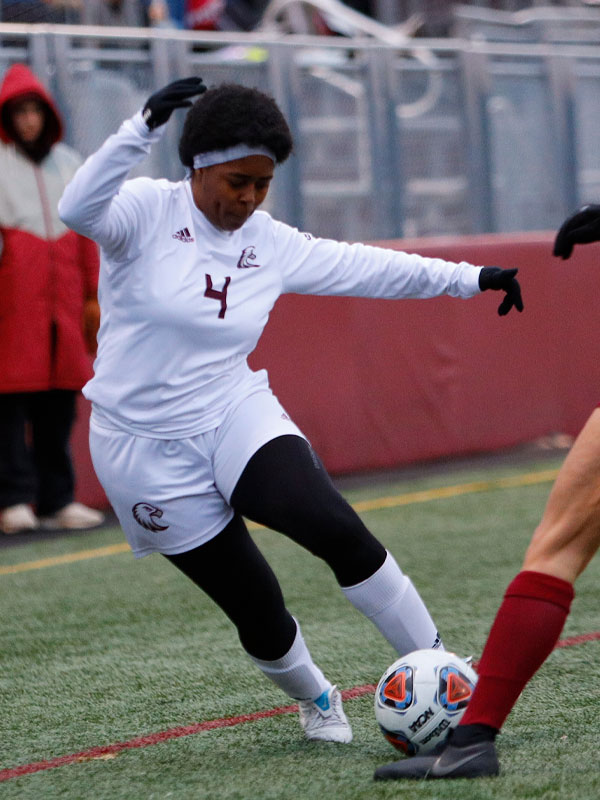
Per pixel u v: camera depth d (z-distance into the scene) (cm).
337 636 1720
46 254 2538
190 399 1116
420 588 2014
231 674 1546
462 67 3550
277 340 3023
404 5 4625
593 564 2166
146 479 1127
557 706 1320
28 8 3469
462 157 3572
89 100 2909
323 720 1230
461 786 1017
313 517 1097
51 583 2186
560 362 3534
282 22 4316
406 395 3256
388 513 2706
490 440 3419
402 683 1095
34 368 2547
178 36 3039
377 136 3381
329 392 3116
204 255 1111
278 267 1164
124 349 1111
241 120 1047
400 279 1213
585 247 3562
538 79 3725
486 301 3391
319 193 3297
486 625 1752
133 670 1593
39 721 1380
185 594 2064
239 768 1148
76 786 1125
